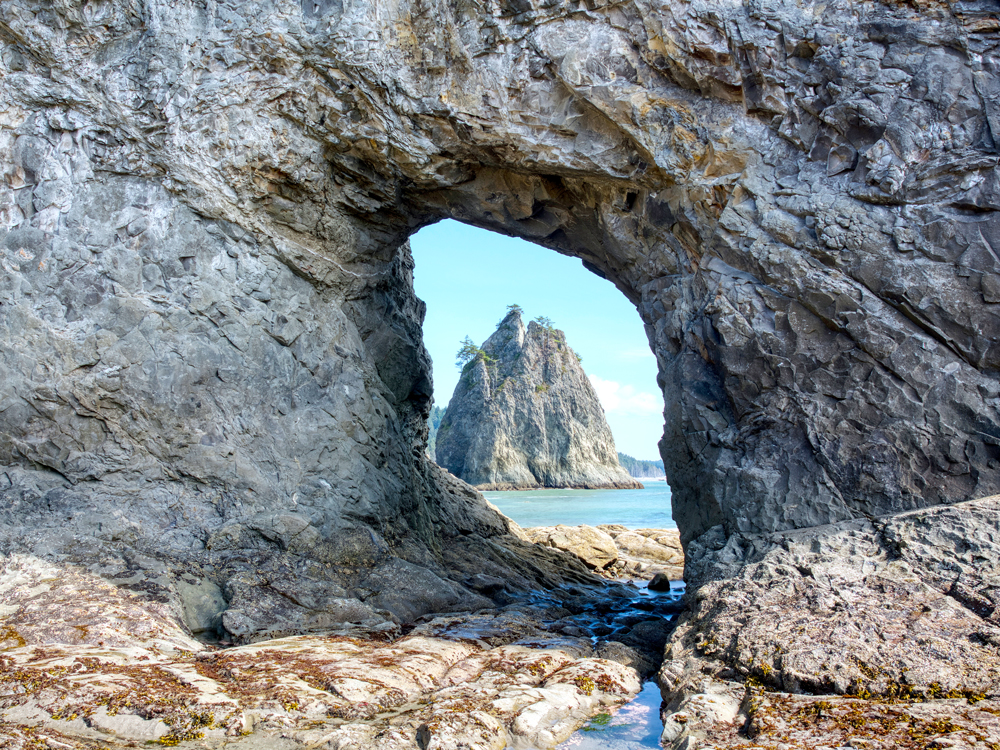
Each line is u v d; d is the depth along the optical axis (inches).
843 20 352.5
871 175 339.9
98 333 398.9
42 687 234.2
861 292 339.9
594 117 409.4
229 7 414.6
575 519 1444.4
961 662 230.8
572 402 3641.7
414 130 429.1
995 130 320.2
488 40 403.2
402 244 588.4
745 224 373.7
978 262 317.4
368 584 413.1
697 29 371.6
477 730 219.0
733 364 375.2
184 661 274.5
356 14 410.3
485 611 410.0
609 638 377.4
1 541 351.6
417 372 605.3
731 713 228.1
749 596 296.4
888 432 329.7
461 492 717.3
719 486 379.2
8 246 398.6
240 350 432.5
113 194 415.5
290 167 434.6
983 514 292.0
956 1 333.4
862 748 190.5
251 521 400.5
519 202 476.1
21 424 386.3
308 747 209.8
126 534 372.5
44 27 399.5
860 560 300.7
